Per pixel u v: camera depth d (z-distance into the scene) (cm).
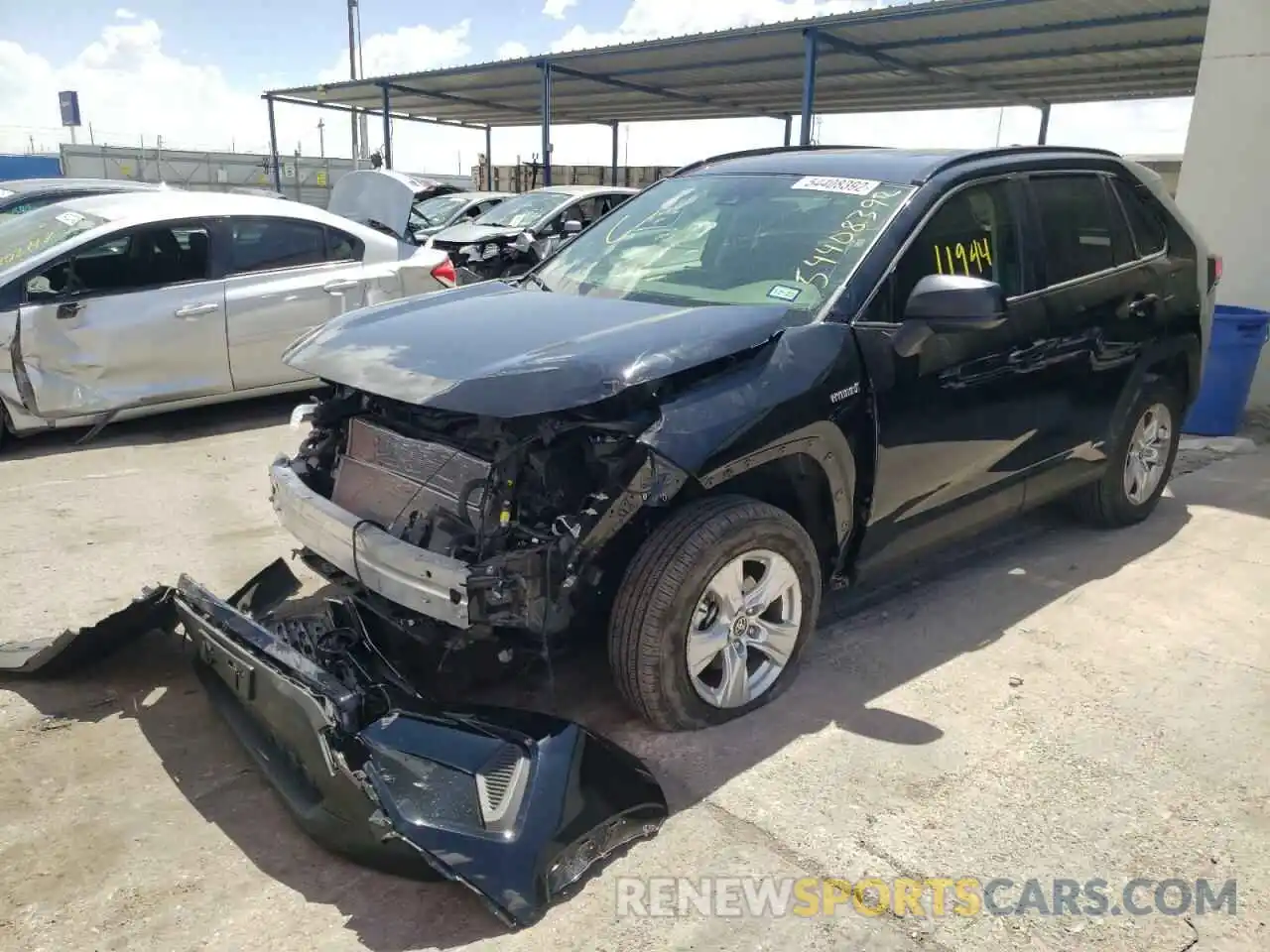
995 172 404
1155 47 1343
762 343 314
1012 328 392
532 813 248
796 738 320
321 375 327
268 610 356
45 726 322
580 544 281
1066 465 448
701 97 2048
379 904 246
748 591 324
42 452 636
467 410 271
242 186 3603
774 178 416
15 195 1123
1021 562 478
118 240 644
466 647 304
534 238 1095
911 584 451
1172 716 340
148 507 534
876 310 345
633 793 269
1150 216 489
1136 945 236
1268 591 446
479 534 285
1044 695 353
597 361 282
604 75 1823
